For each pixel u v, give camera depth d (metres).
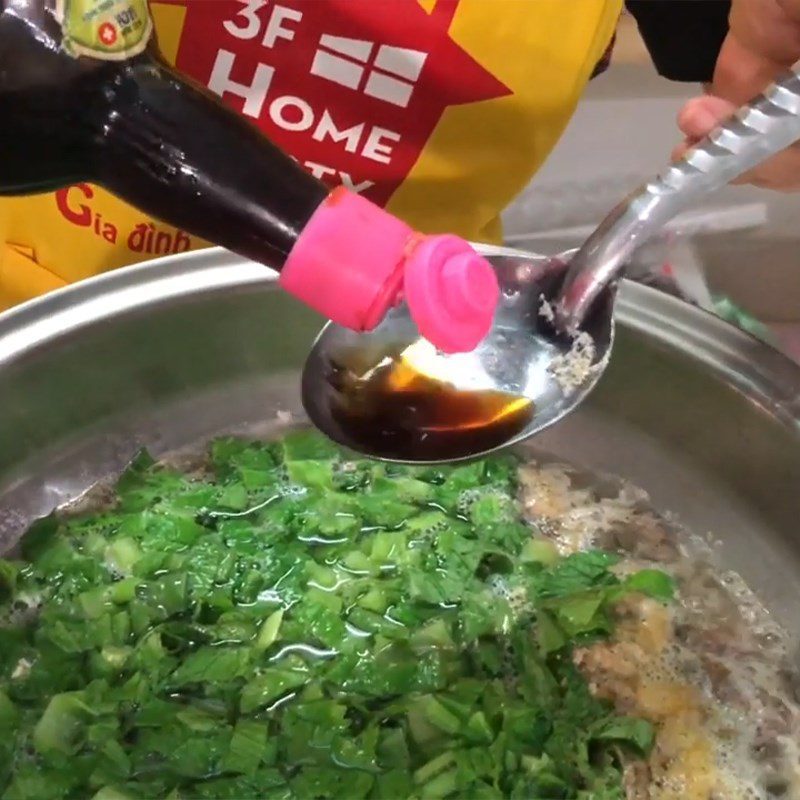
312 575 0.41
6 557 0.41
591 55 0.44
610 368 0.43
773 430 0.39
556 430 0.46
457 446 0.34
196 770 0.35
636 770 0.36
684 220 0.57
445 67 0.43
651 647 0.39
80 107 0.26
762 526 0.42
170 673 0.38
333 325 0.36
